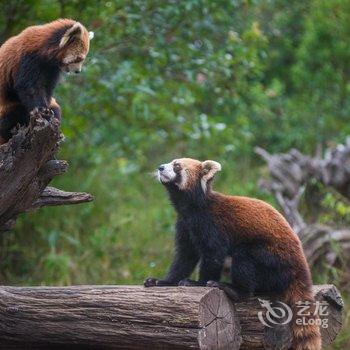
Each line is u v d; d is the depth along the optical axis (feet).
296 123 64.34
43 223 46.14
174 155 58.18
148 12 42.80
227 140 54.75
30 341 26.91
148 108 45.34
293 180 48.14
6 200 25.49
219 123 51.57
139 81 43.29
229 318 25.67
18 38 28.86
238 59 44.91
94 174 49.83
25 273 44.24
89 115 45.42
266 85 69.82
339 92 65.87
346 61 65.72
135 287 26.27
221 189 54.70
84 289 26.45
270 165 48.96
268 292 26.86
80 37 29.12
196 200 27.81
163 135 54.70
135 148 53.21
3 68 28.63
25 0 39.63
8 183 25.18
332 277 41.47
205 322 24.63
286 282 26.63
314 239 41.57
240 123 54.49
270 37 68.33
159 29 43.06
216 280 27.43
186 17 43.50
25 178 25.26
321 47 65.31
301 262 26.94
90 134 50.39
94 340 25.91
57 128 24.36
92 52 41.04
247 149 59.88
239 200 27.86
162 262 44.29
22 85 28.02
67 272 42.73
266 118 64.59
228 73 44.06
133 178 55.93
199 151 57.16
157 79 44.06
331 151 49.90
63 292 26.50
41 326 26.40
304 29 68.85
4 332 26.78
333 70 64.95
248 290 26.48
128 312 25.25
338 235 42.06
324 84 65.16
